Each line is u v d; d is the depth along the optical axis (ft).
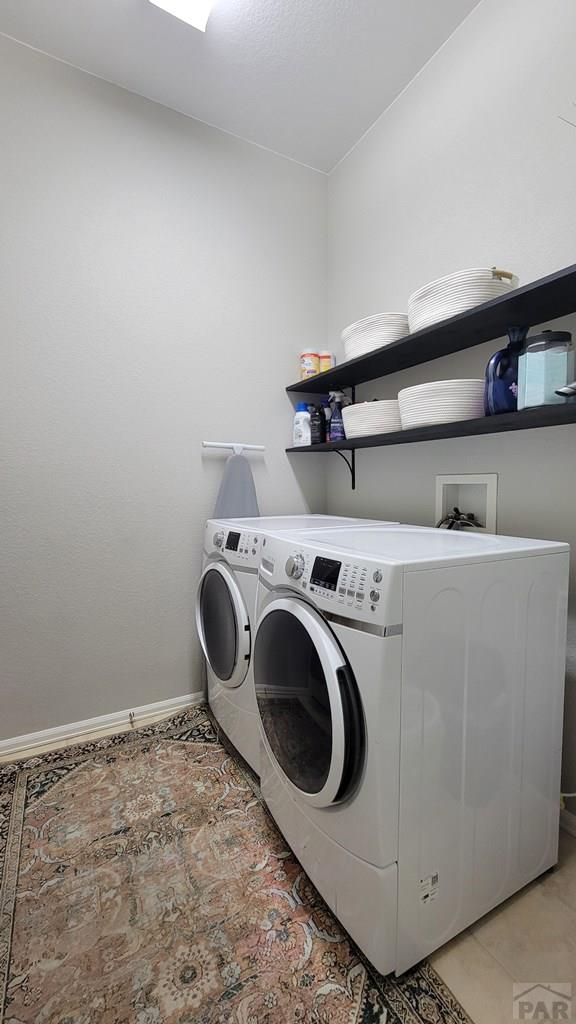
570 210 4.00
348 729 2.76
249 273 6.91
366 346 5.56
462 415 4.45
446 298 4.35
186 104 6.06
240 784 4.89
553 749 3.67
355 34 5.09
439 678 2.84
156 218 6.07
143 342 6.07
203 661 6.75
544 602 3.45
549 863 3.75
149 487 6.23
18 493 5.39
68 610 5.77
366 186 6.68
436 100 5.38
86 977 2.93
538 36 4.17
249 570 4.67
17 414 5.32
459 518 5.26
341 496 7.57
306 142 6.85
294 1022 2.68
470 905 3.18
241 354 6.91
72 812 4.45
